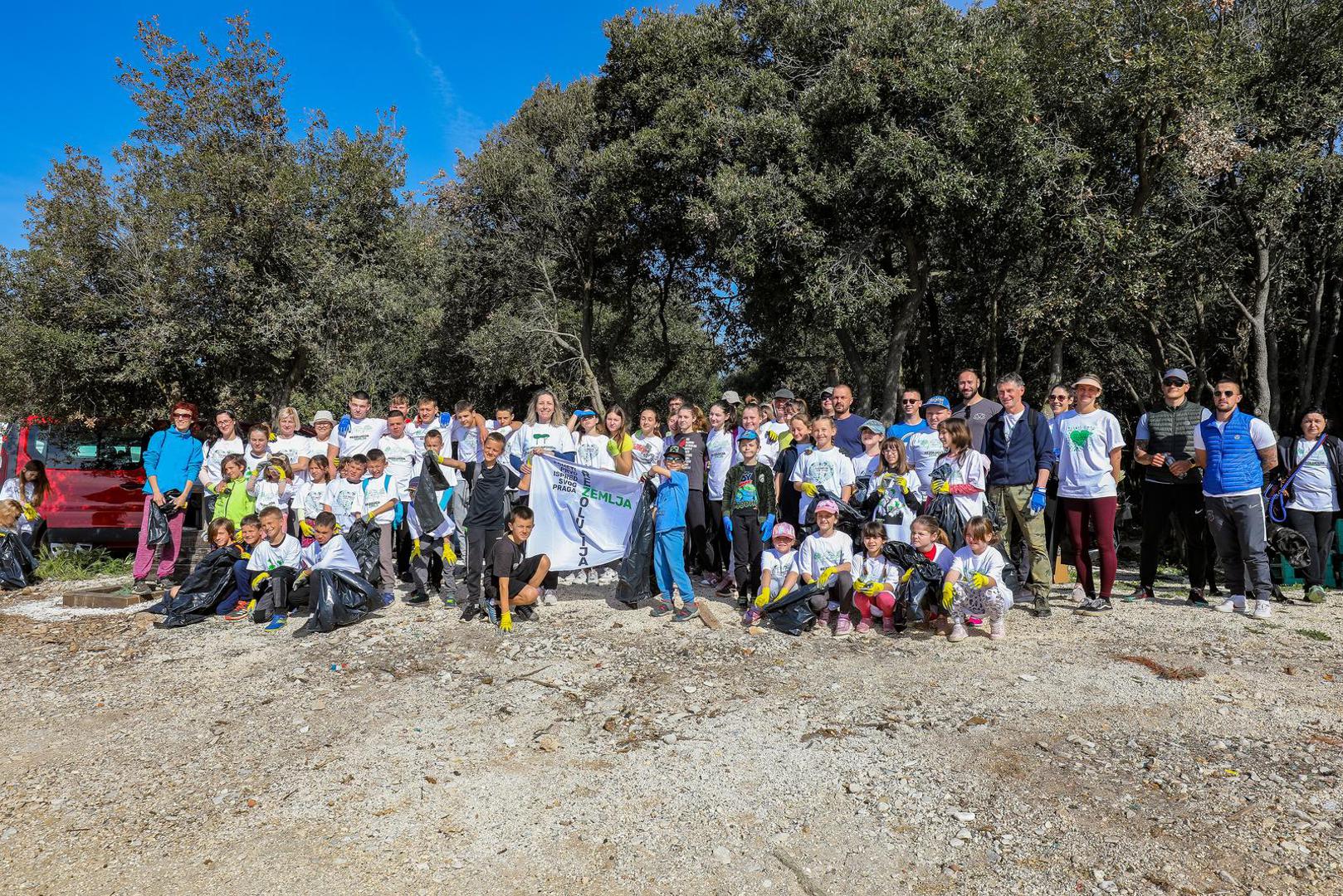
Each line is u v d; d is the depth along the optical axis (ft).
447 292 79.25
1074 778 12.31
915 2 50.21
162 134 44.68
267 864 10.69
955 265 60.29
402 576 27.48
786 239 50.31
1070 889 9.64
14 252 40.45
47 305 40.73
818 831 11.16
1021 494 21.35
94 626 23.58
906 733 14.16
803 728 14.58
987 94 45.11
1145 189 44.93
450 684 17.47
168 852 11.10
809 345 81.92
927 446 23.61
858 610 20.65
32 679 18.95
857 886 9.89
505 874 10.32
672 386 105.60
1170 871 9.87
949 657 18.11
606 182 65.21
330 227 46.03
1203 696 15.38
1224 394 21.21
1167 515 23.12
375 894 9.94
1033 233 48.47
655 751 13.84
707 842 10.97
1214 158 40.01
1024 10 45.60
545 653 19.34
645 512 23.50
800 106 52.39
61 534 34.35
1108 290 44.93
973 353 76.18
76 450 36.70
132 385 43.52
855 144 49.03
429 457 24.21
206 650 20.77
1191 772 12.36
